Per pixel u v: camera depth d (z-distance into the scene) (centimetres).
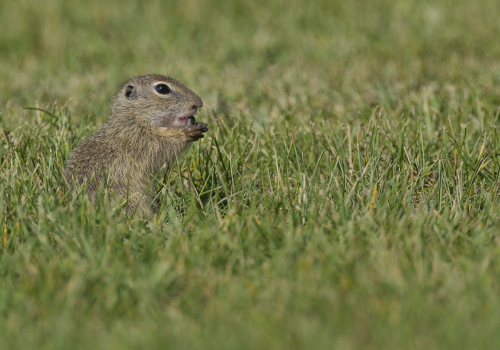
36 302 1163
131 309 1153
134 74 3381
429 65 3119
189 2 4538
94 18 4403
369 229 1391
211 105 2522
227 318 1108
